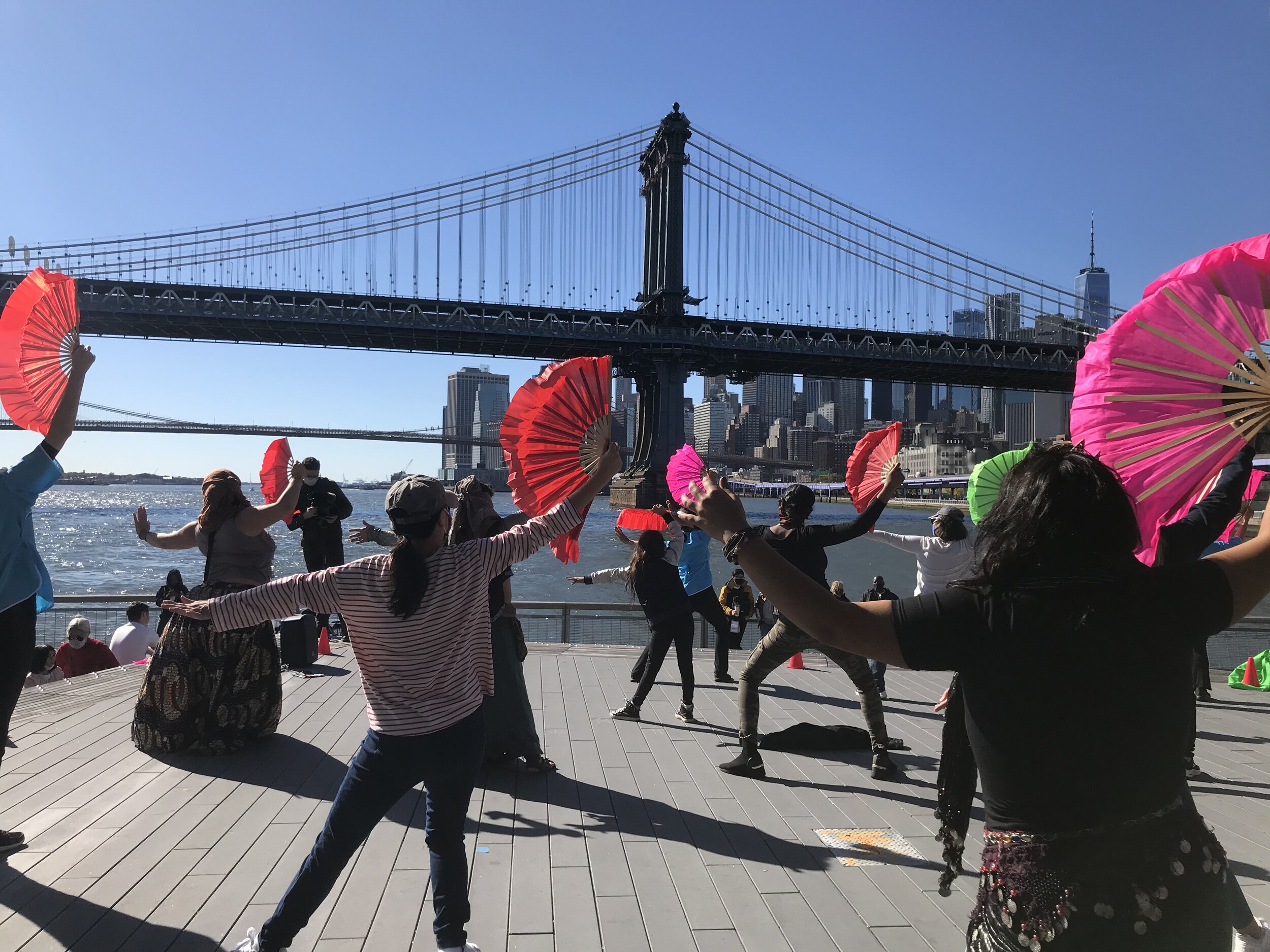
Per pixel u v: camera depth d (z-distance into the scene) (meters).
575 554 2.91
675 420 80.56
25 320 3.35
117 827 3.91
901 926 3.13
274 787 4.45
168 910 3.16
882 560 46.28
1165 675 1.49
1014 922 1.47
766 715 6.29
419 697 2.59
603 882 3.48
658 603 5.98
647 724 5.97
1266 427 1.91
